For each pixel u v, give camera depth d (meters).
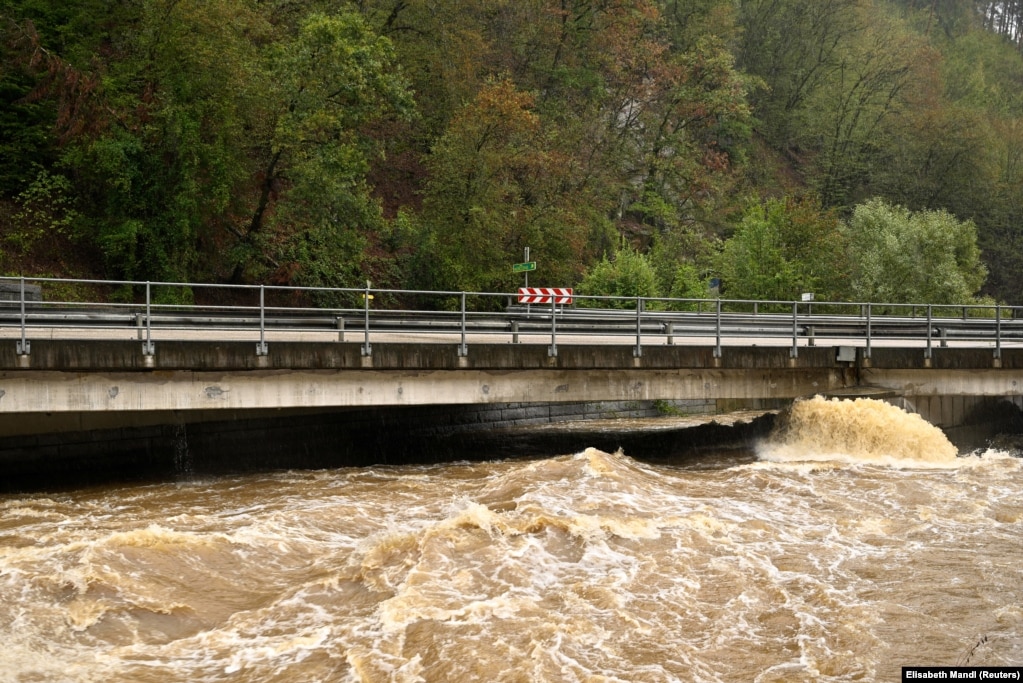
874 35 84.12
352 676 10.36
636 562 13.87
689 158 60.72
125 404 18.67
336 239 36.62
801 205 45.94
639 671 10.61
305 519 15.55
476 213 38.94
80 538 14.53
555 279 41.03
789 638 11.65
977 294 70.38
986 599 13.02
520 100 40.84
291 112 34.22
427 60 46.56
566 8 55.81
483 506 15.48
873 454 22.81
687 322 28.70
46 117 31.86
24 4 31.58
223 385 19.41
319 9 42.59
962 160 74.69
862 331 28.67
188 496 18.08
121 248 30.12
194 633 11.52
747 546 14.88
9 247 29.33
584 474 18.36
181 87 30.69
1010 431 29.09
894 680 10.66
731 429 25.66
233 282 34.78
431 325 24.22
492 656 10.74
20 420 18.84
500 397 21.72
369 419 24.41
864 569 14.09
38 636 11.17
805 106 78.31
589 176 50.78
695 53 63.72
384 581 12.90
